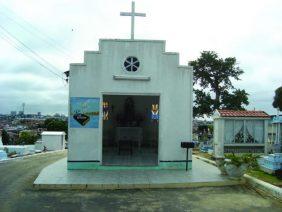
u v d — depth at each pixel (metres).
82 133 16.70
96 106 16.73
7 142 54.72
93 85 16.75
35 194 12.73
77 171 16.23
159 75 16.92
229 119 23.55
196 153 28.34
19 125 116.50
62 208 11.04
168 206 11.30
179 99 16.97
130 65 16.86
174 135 16.91
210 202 11.73
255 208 11.08
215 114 24.47
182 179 14.47
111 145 24.12
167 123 16.91
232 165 14.13
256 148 23.73
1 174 16.69
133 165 16.86
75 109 16.70
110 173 15.76
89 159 16.69
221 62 50.16
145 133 24.34
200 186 13.88
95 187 13.56
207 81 51.53
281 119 24.22
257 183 13.52
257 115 23.72
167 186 13.73
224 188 13.64
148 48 16.91
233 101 49.97
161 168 16.78
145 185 13.68
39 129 82.88
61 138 34.12
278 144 23.72
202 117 51.97
